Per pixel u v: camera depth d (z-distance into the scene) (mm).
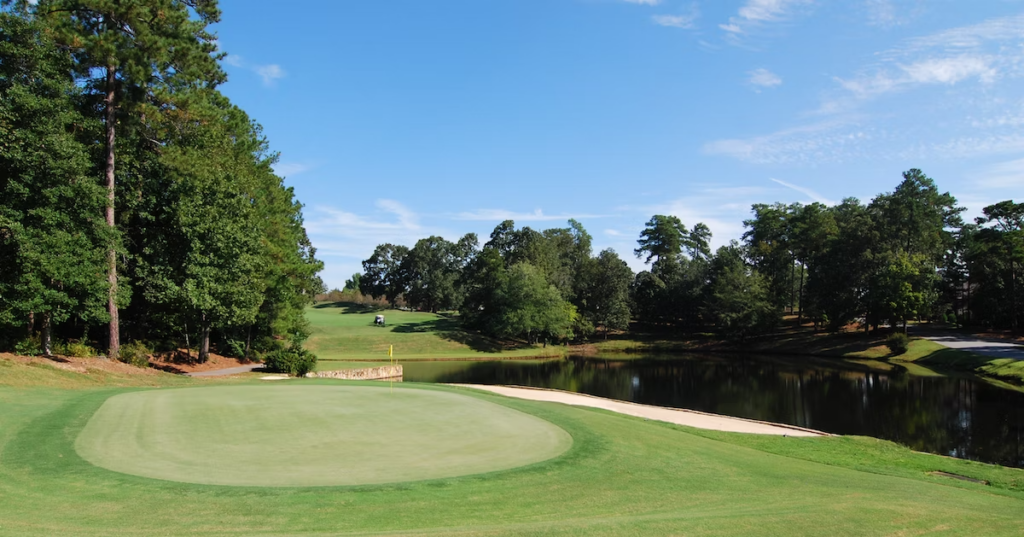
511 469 10070
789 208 88125
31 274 21547
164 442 11141
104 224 24625
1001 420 26406
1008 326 66000
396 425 13328
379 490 8516
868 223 66500
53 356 24078
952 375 43438
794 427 21203
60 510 7336
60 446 10594
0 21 22219
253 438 11641
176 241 29344
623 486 9766
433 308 120625
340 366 45500
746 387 39000
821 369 50812
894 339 56625
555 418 15516
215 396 17734
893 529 7891
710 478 11016
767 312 74625
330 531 6750
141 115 27281
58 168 22203
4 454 9977
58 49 24344
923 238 65625
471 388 25484
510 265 84875
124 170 28266
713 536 7027
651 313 91500
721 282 78312
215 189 29234
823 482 11578
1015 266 63750
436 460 10414
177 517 7160
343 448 11031
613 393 36062
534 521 7543
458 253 126500
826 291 67875
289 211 43188
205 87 30641
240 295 29672
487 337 77688
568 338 82375
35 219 22344
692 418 21547
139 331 33250
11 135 21500
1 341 23594
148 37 24750
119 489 8242
